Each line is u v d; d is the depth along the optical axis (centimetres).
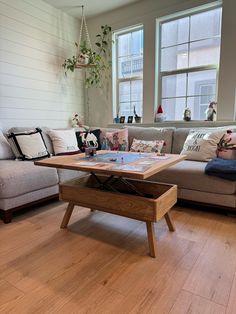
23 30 312
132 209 160
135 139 318
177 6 318
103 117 413
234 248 160
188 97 341
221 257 150
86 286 125
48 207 243
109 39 384
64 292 121
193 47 328
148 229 155
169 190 173
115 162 178
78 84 410
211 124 306
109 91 400
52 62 358
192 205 241
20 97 316
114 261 148
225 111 300
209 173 209
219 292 119
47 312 108
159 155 209
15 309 110
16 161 248
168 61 350
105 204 172
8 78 300
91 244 169
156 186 190
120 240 175
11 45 299
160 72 357
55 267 142
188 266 141
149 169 151
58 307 111
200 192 219
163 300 115
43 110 350
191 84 336
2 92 295
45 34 343
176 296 117
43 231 189
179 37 336
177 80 346
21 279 131
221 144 239
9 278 132
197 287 123
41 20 335
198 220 205
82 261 148
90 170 159
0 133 272
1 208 203
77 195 186
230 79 292
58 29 363
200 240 171
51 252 158
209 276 132
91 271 138
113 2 346
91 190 178
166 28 344
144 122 369
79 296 118
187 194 226
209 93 324
